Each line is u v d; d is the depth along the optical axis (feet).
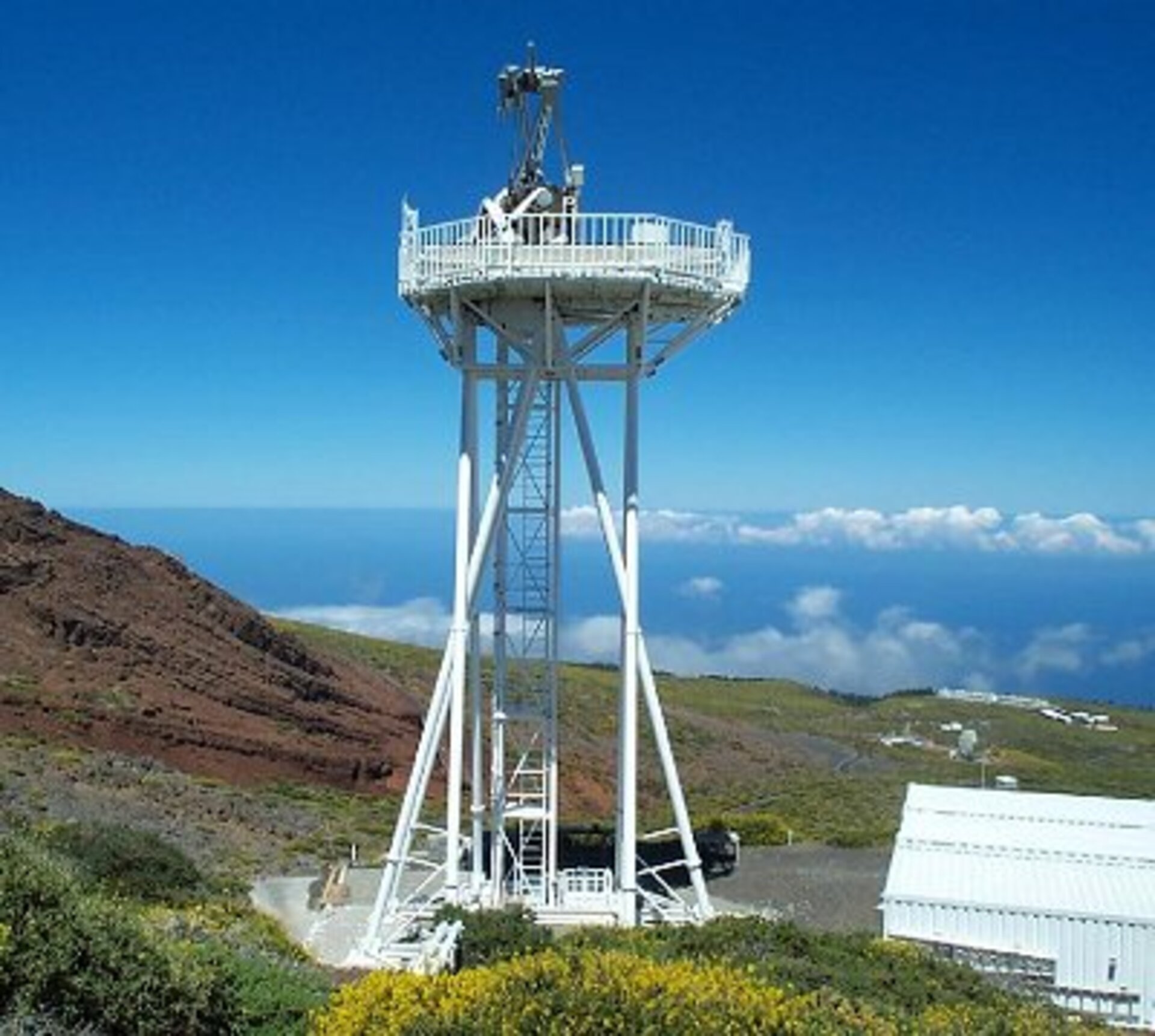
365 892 107.55
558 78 91.76
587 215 88.07
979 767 280.92
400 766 207.82
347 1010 44.60
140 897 80.84
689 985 44.62
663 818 174.19
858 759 295.07
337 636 301.22
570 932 82.48
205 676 203.31
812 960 69.92
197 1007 46.34
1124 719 455.63
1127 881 97.04
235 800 147.84
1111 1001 90.99
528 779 131.64
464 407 93.66
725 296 91.56
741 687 453.99
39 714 166.71
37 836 85.20
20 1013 40.91
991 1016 59.52
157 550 236.63
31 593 197.06
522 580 98.02
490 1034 41.93
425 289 90.68
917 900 95.30
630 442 92.89
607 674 342.85
